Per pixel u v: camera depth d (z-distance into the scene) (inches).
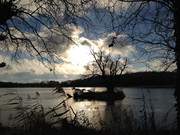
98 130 270.4
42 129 241.6
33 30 558.6
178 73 367.2
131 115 294.2
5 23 543.2
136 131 280.1
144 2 381.4
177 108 347.9
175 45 374.6
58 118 240.5
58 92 236.1
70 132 244.1
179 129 293.1
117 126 283.3
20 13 541.3
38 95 241.4
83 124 258.4
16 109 243.9
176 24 364.8
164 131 283.3
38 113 240.7
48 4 526.0
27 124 246.1
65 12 504.4
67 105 237.5
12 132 245.8
